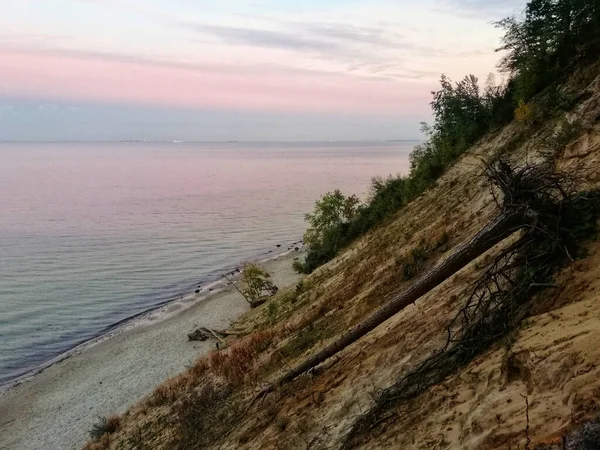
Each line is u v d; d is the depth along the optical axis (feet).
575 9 45.91
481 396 16.05
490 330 19.20
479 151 58.03
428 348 22.95
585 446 9.85
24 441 63.41
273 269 141.28
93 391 75.82
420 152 84.17
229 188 429.38
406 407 19.72
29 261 167.63
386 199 85.10
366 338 31.04
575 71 44.19
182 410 44.98
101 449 50.26
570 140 29.35
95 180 525.75
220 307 112.78
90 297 129.49
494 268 21.06
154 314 114.83
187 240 205.87
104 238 209.15
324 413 25.50
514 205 19.97
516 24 55.62
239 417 35.58
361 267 58.75
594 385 11.76
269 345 52.34
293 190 403.13
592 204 19.21
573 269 17.93
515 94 53.98
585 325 14.34
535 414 12.75
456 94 73.46
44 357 93.61
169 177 569.23
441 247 39.40
